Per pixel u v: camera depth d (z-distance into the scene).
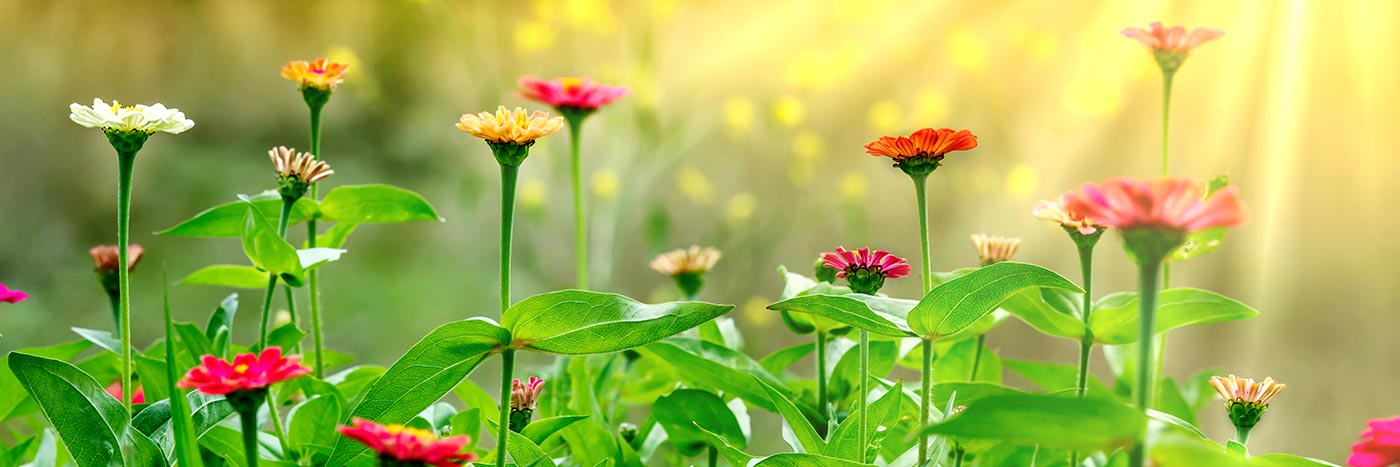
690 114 7.68
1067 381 2.32
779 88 7.59
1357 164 6.10
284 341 2.19
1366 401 6.12
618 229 6.69
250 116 9.73
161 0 9.80
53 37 9.72
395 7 9.52
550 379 2.28
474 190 7.55
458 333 1.95
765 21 7.82
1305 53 6.05
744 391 2.14
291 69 2.21
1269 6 6.40
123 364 2.00
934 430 1.79
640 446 2.25
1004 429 1.78
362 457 2.00
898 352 2.23
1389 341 6.15
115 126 1.98
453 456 1.84
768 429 4.81
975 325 2.20
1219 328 6.61
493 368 5.69
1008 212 7.67
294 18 9.86
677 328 1.96
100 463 1.96
